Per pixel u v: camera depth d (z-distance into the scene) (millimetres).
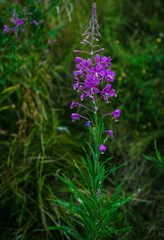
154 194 2568
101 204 1491
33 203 2236
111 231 1509
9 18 2748
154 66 3920
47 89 3170
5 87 2789
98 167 1461
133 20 4660
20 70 2844
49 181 2416
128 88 3480
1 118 2754
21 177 2377
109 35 3836
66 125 2957
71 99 3143
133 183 2656
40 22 2453
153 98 3580
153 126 3396
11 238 2010
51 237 2021
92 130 1405
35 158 2537
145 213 2395
